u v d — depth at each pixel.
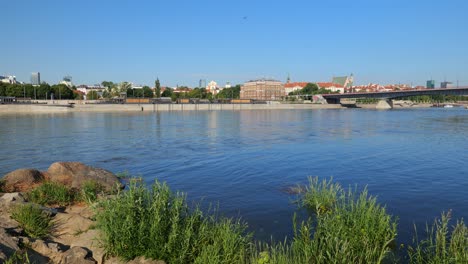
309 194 15.56
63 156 30.34
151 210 10.14
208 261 8.64
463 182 19.91
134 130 57.25
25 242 9.45
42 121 82.12
